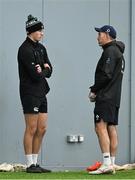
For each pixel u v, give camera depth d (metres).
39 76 22.97
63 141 26.78
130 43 27.11
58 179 21.09
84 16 26.92
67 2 26.86
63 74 26.81
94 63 26.92
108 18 27.06
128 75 27.08
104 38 22.42
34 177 21.78
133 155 27.02
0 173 23.33
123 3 27.11
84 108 26.86
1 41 26.50
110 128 22.84
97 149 26.88
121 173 23.31
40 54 23.42
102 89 22.30
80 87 26.86
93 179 21.06
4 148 26.50
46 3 26.77
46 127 25.61
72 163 26.81
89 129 26.88
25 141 23.45
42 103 23.72
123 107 27.03
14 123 26.55
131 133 27.02
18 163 26.55
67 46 26.83
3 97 26.48
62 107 26.78
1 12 26.50
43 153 26.67
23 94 23.23
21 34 26.62
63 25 26.83
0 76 26.45
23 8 26.64
